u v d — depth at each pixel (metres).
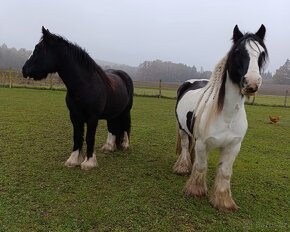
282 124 11.69
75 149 4.86
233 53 3.09
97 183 4.20
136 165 5.11
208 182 4.64
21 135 6.69
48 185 4.04
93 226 3.13
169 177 4.64
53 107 11.40
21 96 14.25
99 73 4.65
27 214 3.27
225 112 3.30
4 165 4.70
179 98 4.72
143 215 3.42
